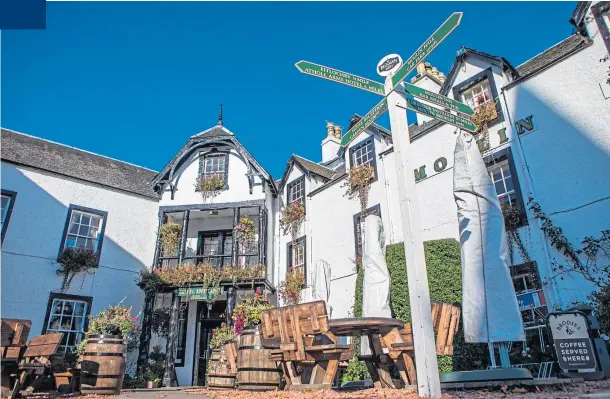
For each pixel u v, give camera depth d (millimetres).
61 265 12914
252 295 14867
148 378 12500
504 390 4090
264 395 4590
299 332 4762
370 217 7879
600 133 8344
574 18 9320
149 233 15375
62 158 14742
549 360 7484
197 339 14906
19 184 12781
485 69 10789
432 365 3416
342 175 13867
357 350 9898
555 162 8844
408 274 3680
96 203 14336
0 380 5227
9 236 12148
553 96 9219
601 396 3062
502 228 5598
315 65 4668
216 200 15609
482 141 10180
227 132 17047
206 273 13734
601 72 8602
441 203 10680
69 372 7512
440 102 4746
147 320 13344
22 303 11891
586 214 8133
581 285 7855
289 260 15195
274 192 16594
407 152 4035
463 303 5438
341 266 13070
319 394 4211
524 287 8711
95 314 13156
